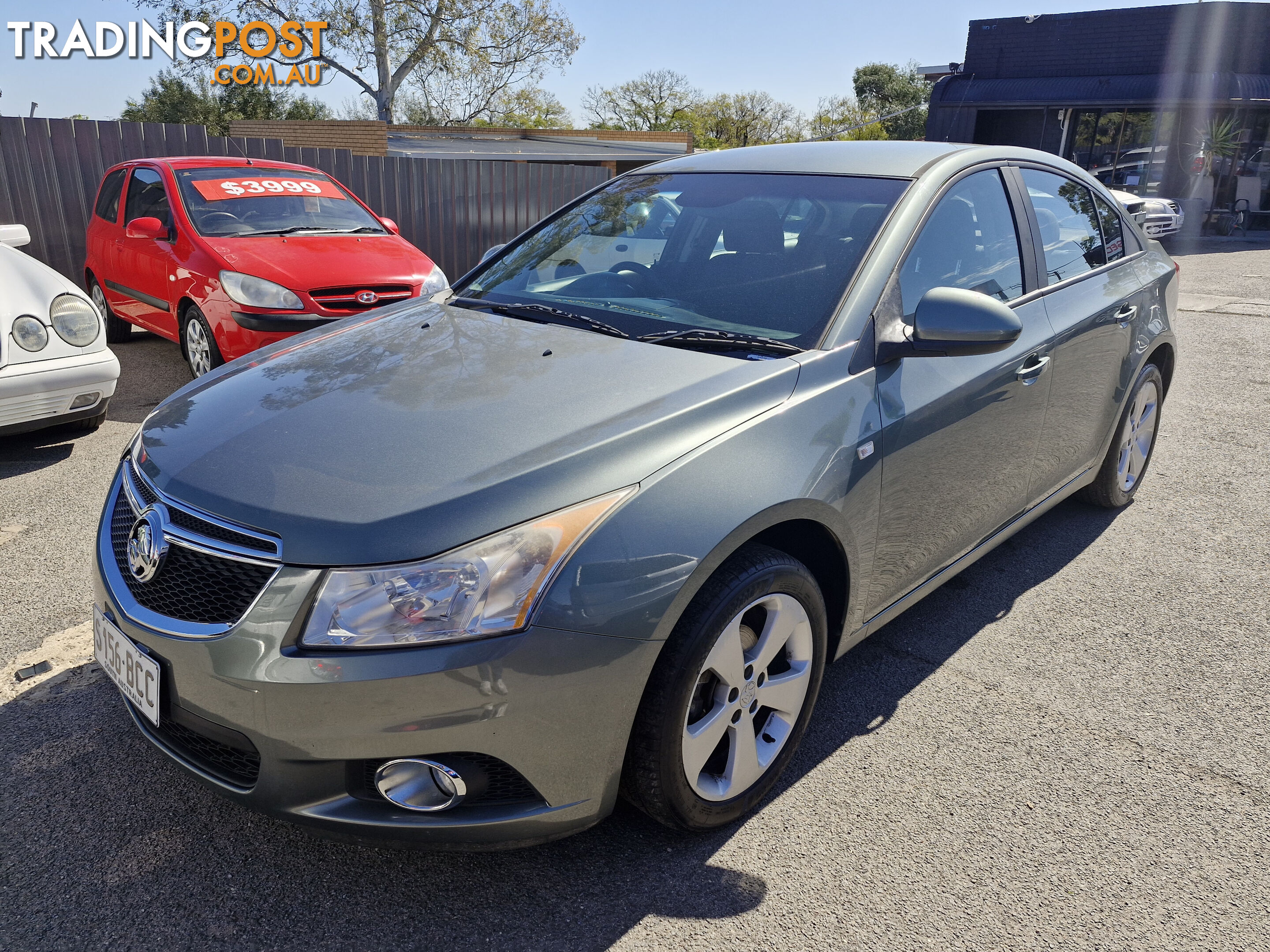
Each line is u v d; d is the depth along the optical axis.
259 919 1.90
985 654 3.02
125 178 7.08
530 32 33.53
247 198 6.57
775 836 2.18
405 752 1.71
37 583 3.33
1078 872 2.08
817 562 2.39
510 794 1.84
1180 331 8.73
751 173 3.06
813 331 2.35
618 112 53.78
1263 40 21.78
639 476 1.86
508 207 11.88
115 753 2.42
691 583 1.85
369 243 6.37
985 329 2.27
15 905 1.92
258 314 5.43
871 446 2.28
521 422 1.98
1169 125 22.30
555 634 1.72
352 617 1.67
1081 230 3.54
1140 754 2.51
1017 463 3.03
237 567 1.78
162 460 2.04
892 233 2.55
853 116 54.41
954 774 2.42
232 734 1.77
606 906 1.95
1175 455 5.07
